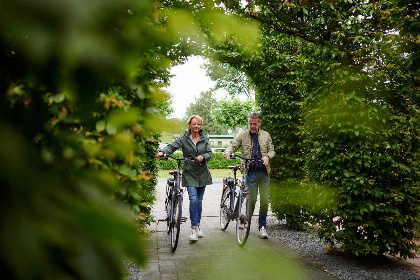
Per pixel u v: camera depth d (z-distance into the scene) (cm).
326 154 427
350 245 409
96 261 27
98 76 32
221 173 1977
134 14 35
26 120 34
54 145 36
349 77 402
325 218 441
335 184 420
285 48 593
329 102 421
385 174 404
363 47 411
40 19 27
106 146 43
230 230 592
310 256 443
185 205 882
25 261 25
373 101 419
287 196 591
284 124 606
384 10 373
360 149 401
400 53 369
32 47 27
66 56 28
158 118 45
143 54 41
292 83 578
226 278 59
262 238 535
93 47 29
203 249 461
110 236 27
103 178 35
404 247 399
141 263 30
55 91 33
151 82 76
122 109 45
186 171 513
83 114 40
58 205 28
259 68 603
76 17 28
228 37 48
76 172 34
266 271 54
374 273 386
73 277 26
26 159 29
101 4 29
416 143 400
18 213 26
